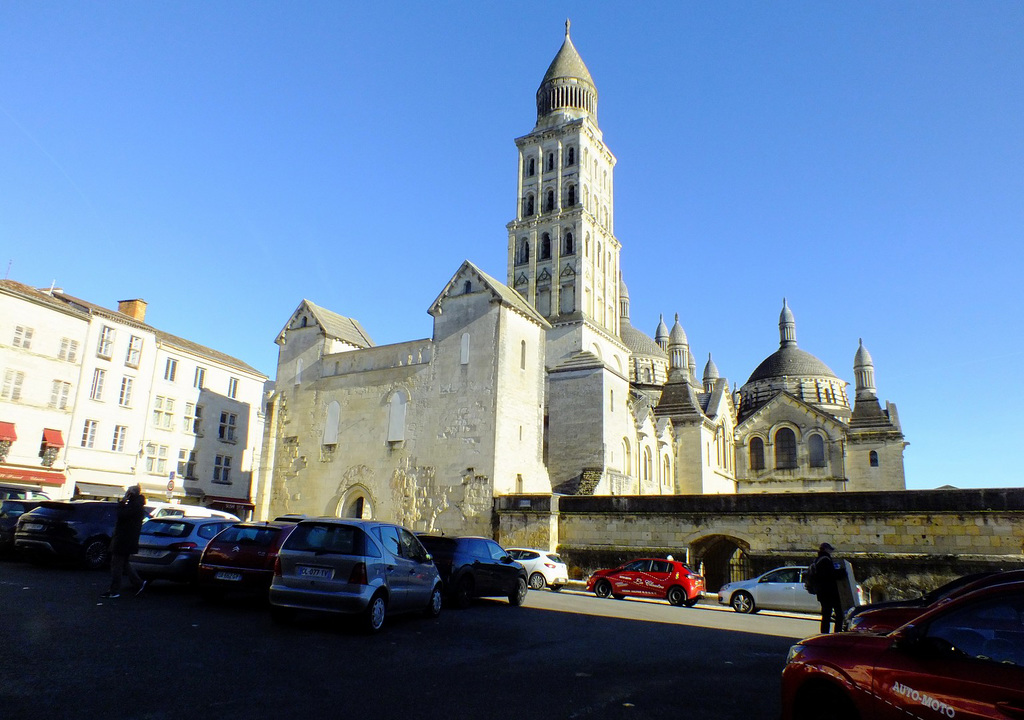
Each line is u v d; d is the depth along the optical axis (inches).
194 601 689.0
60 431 1716.3
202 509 1109.7
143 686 368.2
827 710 287.3
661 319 3754.9
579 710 368.2
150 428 1980.8
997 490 1121.4
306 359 1964.8
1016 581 253.3
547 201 2770.7
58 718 309.4
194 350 2162.9
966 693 237.3
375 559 579.2
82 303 1855.3
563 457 1863.9
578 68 2935.5
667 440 2402.8
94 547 901.8
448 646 535.2
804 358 3563.0
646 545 1368.1
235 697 359.9
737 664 522.3
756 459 2837.1
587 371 1898.4
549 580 1259.8
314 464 1849.2
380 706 358.0
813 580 625.0
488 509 1541.6
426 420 1696.6
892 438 2561.5
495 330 1660.9
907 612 478.9
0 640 446.9
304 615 648.4
